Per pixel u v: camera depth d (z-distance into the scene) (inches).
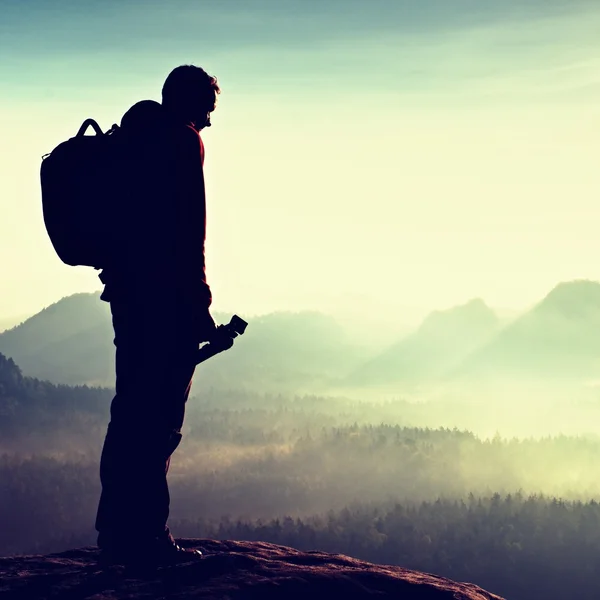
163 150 186.5
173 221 186.7
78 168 186.9
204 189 189.2
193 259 187.0
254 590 170.6
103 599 168.6
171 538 192.1
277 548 204.1
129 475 189.2
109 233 188.2
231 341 189.5
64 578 179.6
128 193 187.0
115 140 189.5
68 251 188.2
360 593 173.9
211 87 194.2
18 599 171.2
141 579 178.2
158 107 191.2
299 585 172.9
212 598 166.9
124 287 189.5
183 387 190.4
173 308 187.0
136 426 188.7
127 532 188.9
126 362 190.1
